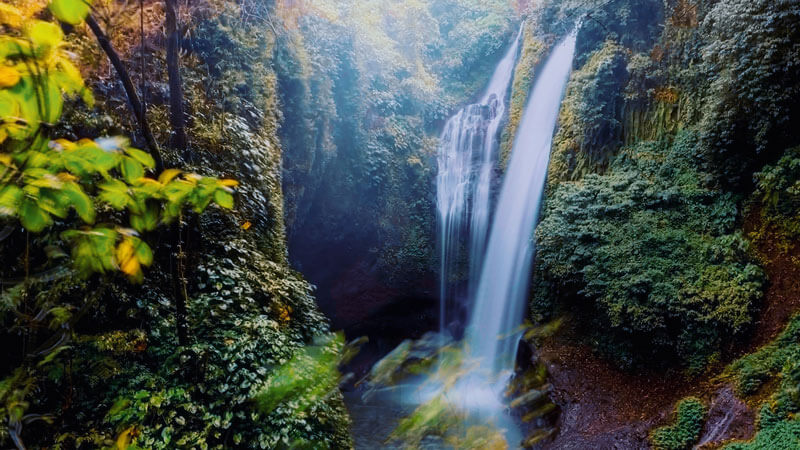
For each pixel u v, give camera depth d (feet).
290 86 29.25
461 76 53.98
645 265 24.40
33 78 2.68
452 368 28.17
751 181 23.90
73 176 3.06
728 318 21.29
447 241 44.93
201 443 11.57
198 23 20.90
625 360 25.44
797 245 21.29
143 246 3.74
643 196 27.02
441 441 21.03
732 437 17.89
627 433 21.09
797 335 19.06
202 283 15.34
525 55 44.29
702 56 24.47
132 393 11.68
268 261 18.70
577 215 28.94
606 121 31.30
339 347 17.40
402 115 46.21
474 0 56.29
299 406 13.71
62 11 2.69
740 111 22.41
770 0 20.38
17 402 4.25
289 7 29.99
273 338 14.75
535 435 24.06
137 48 16.07
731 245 22.86
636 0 30.99
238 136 19.60
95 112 13.23
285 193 30.07
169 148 15.56
